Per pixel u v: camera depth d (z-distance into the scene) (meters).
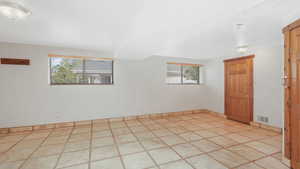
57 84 3.48
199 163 1.97
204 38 2.56
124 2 1.42
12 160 2.04
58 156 2.16
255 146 2.48
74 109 3.63
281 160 2.02
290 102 1.81
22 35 2.53
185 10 1.56
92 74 3.91
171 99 4.80
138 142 2.66
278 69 3.10
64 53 3.47
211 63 4.98
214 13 1.63
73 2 1.43
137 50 3.41
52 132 3.16
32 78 3.26
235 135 3.00
